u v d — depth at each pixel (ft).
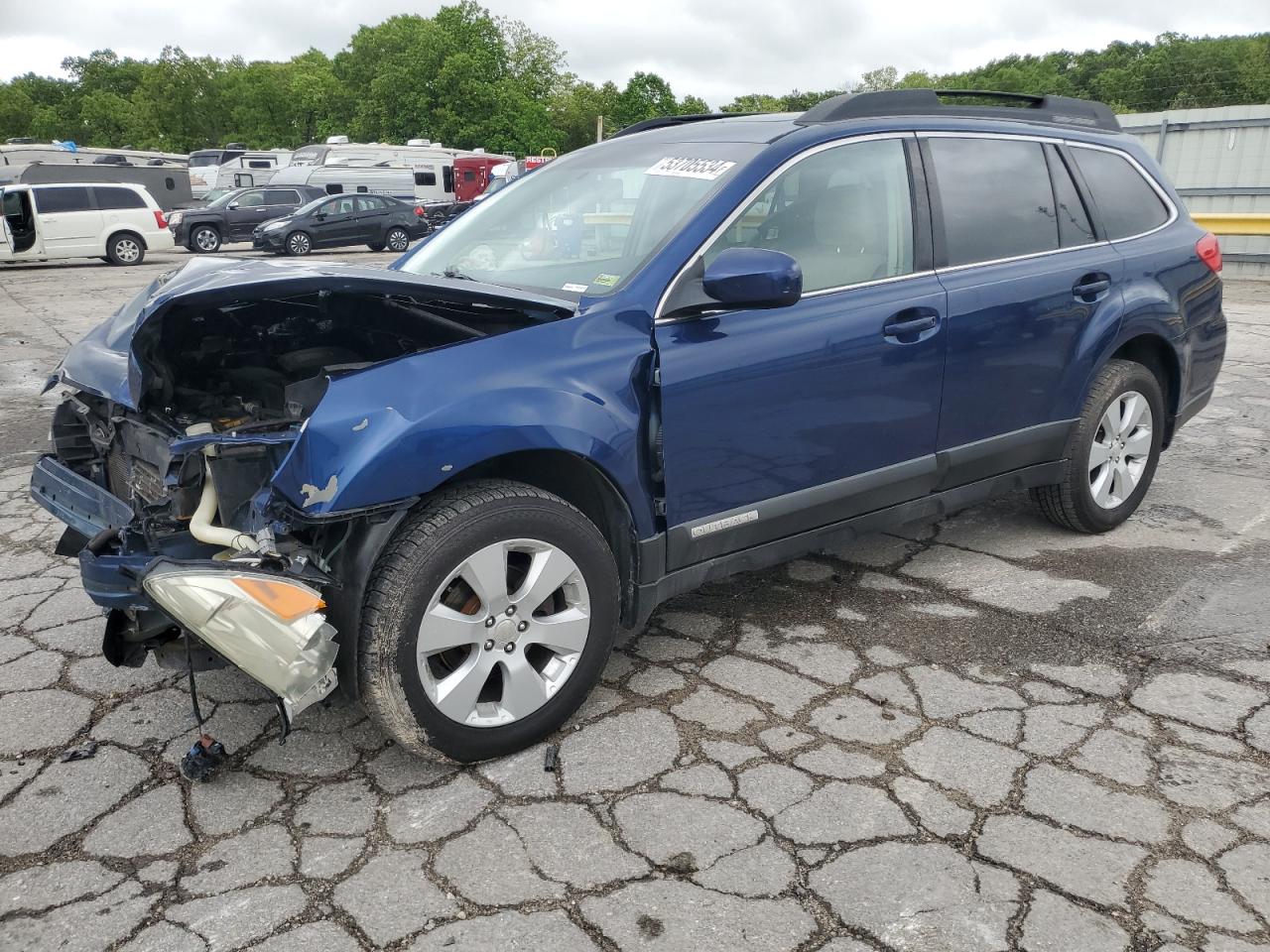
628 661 10.73
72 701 10.08
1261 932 6.79
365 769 8.87
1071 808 8.14
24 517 15.79
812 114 10.96
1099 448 13.55
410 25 252.01
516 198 12.26
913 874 7.39
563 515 8.70
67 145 116.57
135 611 8.34
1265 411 21.61
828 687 10.14
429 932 6.88
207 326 9.96
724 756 8.95
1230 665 10.48
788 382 9.93
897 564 13.34
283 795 8.49
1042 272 12.17
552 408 8.52
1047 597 12.22
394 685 8.08
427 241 12.65
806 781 8.54
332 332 10.77
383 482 7.75
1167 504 15.66
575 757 8.97
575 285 9.96
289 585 7.59
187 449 8.31
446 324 10.11
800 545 10.66
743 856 7.61
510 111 218.79
